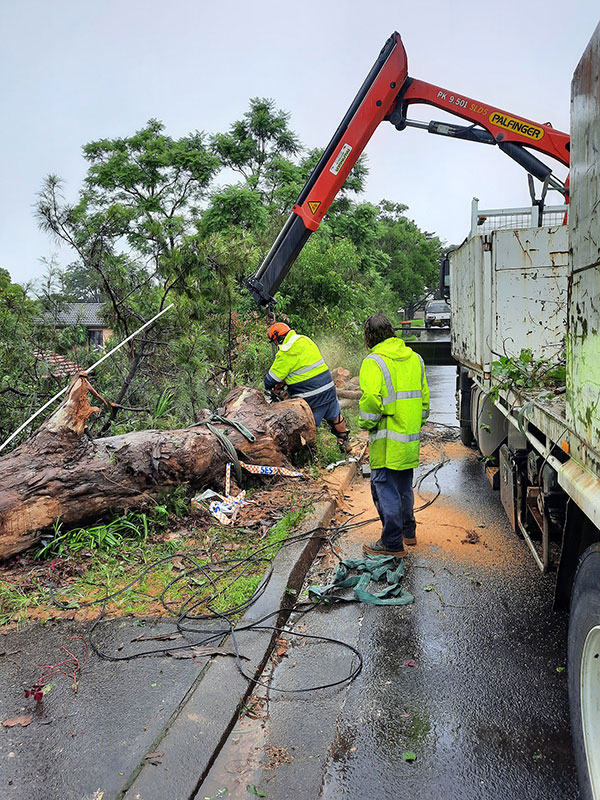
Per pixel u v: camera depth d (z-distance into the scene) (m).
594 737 2.24
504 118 7.90
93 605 3.96
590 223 2.16
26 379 6.89
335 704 3.12
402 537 4.95
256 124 31.38
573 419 2.46
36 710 2.95
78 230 6.84
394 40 7.84
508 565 4.79
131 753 2.66
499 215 8.08
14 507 4.45
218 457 5.72
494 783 2.58
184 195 32.59
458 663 3.49
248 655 3.39
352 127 7.95
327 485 6.47
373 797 2.51
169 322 7.13
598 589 2.14
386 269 50.75
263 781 2.59
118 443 5.07
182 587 4.20
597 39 2.03
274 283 8.36
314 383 7.25
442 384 17.02
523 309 5.64
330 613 4.10
